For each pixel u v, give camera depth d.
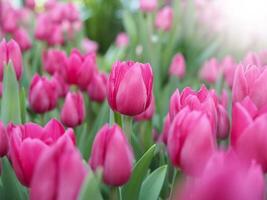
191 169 0.31
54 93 0.62
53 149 0.27
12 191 0.44
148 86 0.42
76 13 1.35
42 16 1.21
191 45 1.51
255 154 0.29
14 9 1.36
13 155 0.33
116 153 0.33
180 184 0.35
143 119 0.62
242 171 0.20
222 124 0.42
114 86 0.42
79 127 0.63
